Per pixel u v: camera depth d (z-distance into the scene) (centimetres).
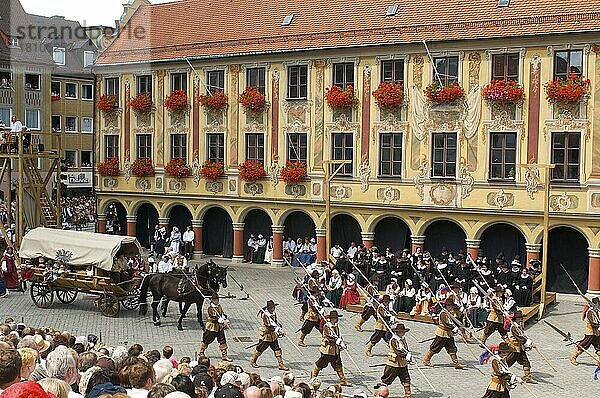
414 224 4222
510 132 3947
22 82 7069
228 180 4894
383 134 4309
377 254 3841
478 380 2400
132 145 5344
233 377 1432
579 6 3869
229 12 5150
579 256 3925
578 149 3800
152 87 5241
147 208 5575
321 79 4500
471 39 3991
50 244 3338
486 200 4003
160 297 3086
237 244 4906
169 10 5447
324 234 4541
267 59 4694
